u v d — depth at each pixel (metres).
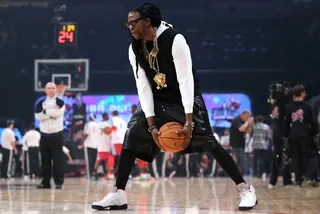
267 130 15.38
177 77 4.27
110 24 25.73
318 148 10.05
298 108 9.30
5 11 25.22
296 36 25.02
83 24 25.78
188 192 7.70
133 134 4.48
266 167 15.48
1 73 25.39
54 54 21.50
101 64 25.59
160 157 17.36
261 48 25.00
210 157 17.55
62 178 9.08
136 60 4.36
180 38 4.23
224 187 9.38
